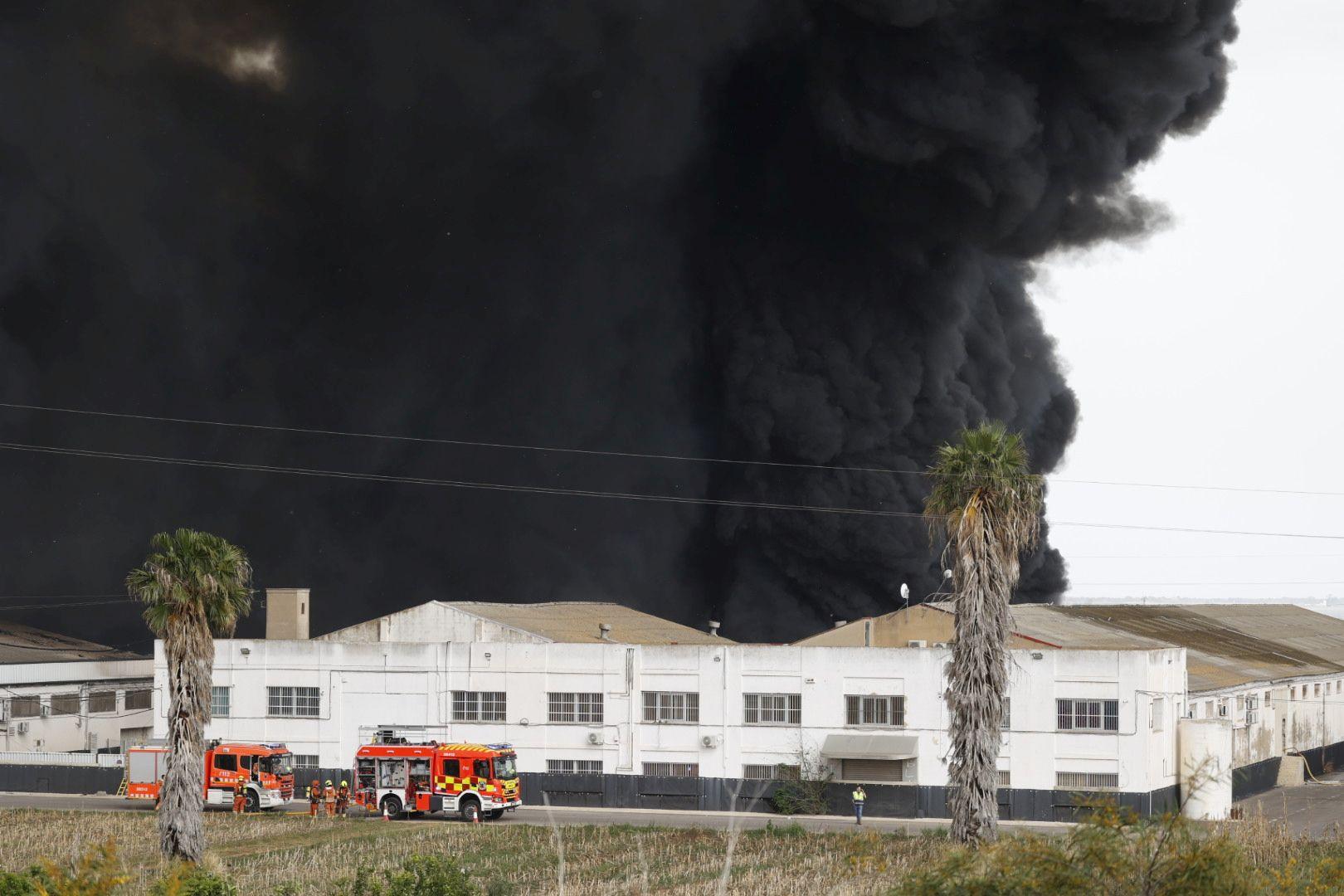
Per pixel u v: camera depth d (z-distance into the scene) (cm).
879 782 13938
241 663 15288
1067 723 13588
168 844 10281
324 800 13738
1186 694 14462
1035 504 9588
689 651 14575
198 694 10394
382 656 15138
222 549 10575
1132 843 4894
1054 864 4822
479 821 13075
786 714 14338
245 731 15238
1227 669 16500
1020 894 4844
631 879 9688
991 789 9200
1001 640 9338
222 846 11675
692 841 11519
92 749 17950
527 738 14800
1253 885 4831
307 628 16038
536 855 10869
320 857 10819
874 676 14150
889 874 9319
